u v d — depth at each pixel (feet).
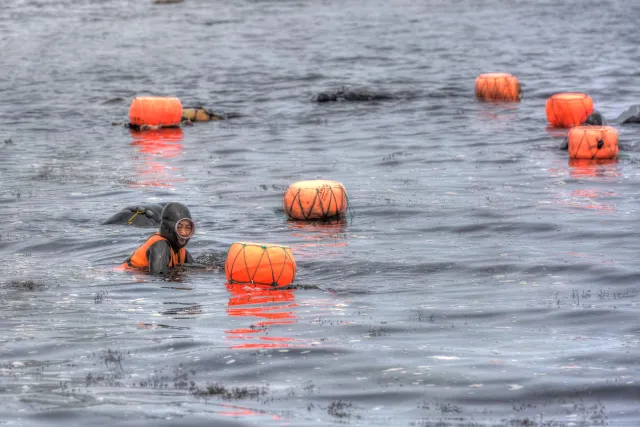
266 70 644.69
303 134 402.52
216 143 383.04
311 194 237.66
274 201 263.90
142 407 110.22
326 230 226.79
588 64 644.69
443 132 399.65
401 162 328.70
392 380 120.78
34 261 197.36
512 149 352.49
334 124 430.20
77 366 127.44
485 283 176.76
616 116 435.94
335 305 161.07
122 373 124.16
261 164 330.75
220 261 194.80
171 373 124.16
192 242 211.82
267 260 175.52
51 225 231.71
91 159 347.15
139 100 427.33
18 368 126.62
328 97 506.48
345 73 621.31
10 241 214.90
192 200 264.93
